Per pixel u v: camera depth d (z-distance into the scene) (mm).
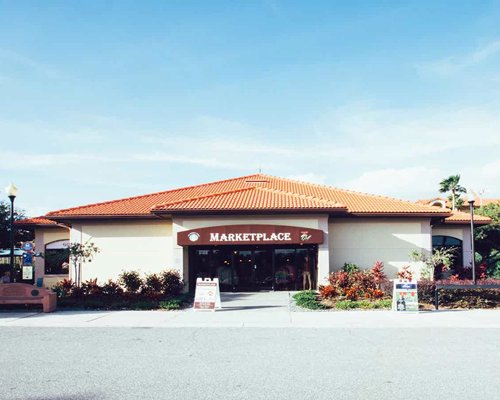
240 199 23906
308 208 22047
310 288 23938
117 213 23781
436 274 25547
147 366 8945
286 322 14297
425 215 24000
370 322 14242
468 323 13984
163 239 24266
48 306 16891
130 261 24156
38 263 27406
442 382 7828
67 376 8281
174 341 11430
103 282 24047
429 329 13070
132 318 15312
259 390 7434
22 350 10430
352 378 8078
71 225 24609
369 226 24625
